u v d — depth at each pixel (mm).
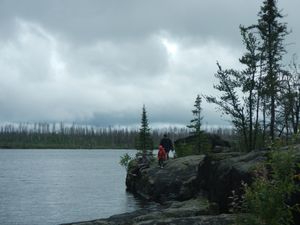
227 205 20500
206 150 48531
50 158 161625
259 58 37906
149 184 38094
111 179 70750
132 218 20688
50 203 39781
